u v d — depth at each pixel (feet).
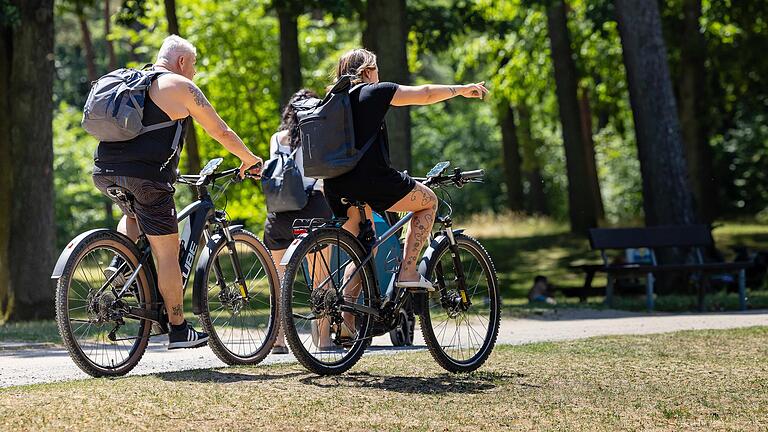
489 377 40.91
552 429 31.12
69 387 37.32
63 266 39.86
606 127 296.10
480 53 228.43
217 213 44.16
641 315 86.17
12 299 104.06
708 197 195.31
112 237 41.06
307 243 39.68
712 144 242.17
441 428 31.01
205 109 41.22
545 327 70.28
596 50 216.54
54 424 30.83
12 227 104.42
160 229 41.34
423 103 39.52
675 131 121.80
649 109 121.60
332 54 194.29
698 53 182.60
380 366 43.52
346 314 41.06
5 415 31.99
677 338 55.88
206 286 42.70
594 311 92.27
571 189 197.16
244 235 44.60
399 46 115.34
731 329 60.18
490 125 353.72
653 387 38.75
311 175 39.63
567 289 119.75
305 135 39.50
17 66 103.91
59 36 348.38
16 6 102.73
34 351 57.52
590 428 31.37
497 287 44.70
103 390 36.50
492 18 168.25
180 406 33.60
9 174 107.96
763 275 122.52
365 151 39.52
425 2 152.66
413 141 349.61
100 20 330.95
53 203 105.29
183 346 42.09
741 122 243.60
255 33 185.26
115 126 39.86
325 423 31.42
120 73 41.09
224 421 31.50
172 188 41.47
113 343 41.63
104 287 40.83
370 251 41.52
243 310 44.45
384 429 30.76
